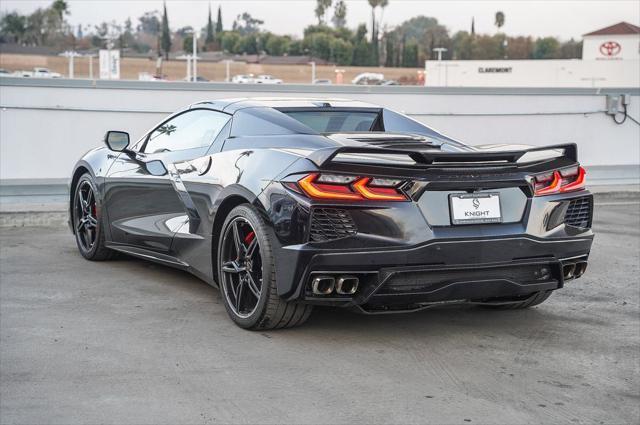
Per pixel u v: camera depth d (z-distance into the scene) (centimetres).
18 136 911
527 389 340
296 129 434
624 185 1093
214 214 434
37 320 432
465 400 325
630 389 343
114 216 554
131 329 416
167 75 12119
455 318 451
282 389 333
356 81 12012
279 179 384
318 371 356
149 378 344
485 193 387
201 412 308
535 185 399
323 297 376
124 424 296
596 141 1127
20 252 623
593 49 7481
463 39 15400
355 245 368
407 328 428
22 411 307
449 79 6231
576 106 1117
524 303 463
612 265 616
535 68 5834
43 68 11875
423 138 448
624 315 465
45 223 761
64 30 15612
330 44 15225
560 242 403
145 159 523
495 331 426
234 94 1000
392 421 302
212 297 486
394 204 371
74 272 552
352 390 334
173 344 391
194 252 462
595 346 403
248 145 437
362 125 467
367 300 376
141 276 541
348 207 367
